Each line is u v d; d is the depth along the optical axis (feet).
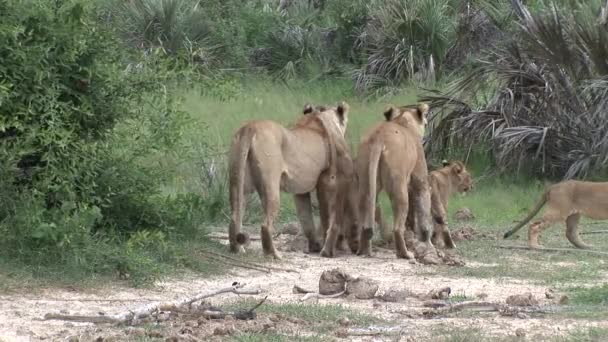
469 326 35.86
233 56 113.09
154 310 35.76
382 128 53.62
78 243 43.21
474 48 104.78
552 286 44.91
